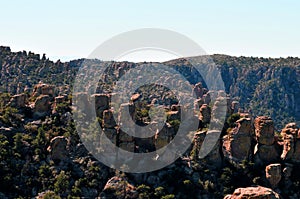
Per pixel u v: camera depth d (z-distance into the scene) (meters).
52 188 94.38
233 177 98.44
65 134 104.75
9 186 93.81
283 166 100.25
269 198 53.97
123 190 94.25
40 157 100.69
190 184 95.31
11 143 103.25
